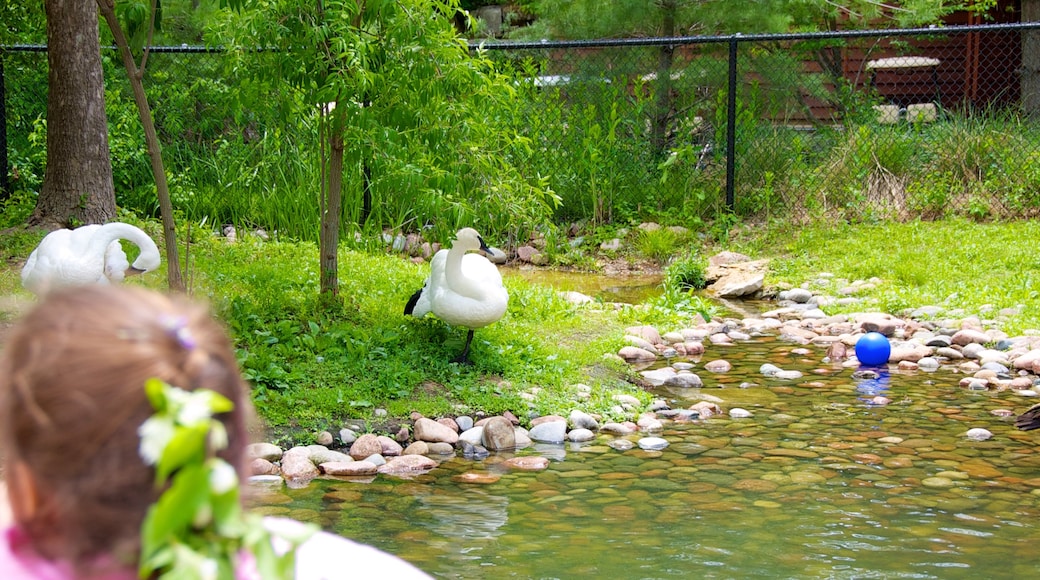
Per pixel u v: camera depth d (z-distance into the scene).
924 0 15.66
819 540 4.54
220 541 1.02
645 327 8.76
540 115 13.22
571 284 11.25
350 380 6.58
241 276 8.90
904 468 5.55
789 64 14.70
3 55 12.10
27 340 1.12
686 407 6.82
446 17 7.41
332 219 7.81
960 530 4.66
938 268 10.65
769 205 12.99
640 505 5.00
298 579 1.38
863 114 14.52
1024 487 5.25
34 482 1.08
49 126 10.16
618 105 13.73
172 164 12.45
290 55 7.00
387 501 5.05
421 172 7.34
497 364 7.08
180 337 1.12
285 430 5.95
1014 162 13.05
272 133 12.24
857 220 12.81
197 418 0.99
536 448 6.00
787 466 5.60
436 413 6.32
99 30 10.40
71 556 1.08
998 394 7.13
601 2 14.72
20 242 9.64
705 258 11.98
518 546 4.45
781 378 7.63
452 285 6.80
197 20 14.47
